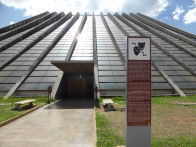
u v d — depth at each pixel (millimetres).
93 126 8336
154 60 25969
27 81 19969
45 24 43719
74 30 41219
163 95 18797
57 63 17094
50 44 29094
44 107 13844
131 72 5004
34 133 7281
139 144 4887
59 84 19656
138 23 47406
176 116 10117
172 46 31938
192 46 32406
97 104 14672
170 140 6129
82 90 25703
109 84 19578
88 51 27703
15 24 41094
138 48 5051
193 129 7594
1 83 19594
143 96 4969
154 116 10125
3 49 27344
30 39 33312
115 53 27219
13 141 6375
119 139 6164
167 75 22094
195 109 12281
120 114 10719
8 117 9562
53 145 5988
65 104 15672
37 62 23172
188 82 21312
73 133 7273
